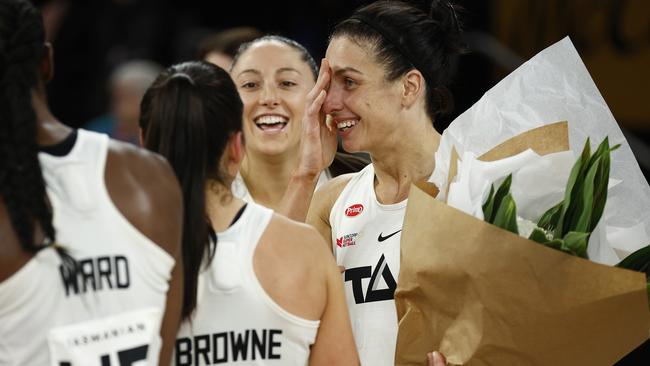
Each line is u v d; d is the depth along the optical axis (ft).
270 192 34.06
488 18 62.18
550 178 24.94
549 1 59.62
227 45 40.57
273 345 21.90
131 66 57.62
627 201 25.49
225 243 21.85
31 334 17.84
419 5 28.19
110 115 58.75
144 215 18.86
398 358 24.85
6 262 17.71
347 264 27.45
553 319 22.53
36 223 17.99
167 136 21.68
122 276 18.38
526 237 23.76
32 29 18.56
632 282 21.90
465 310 23.49
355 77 26.78
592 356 23.13
